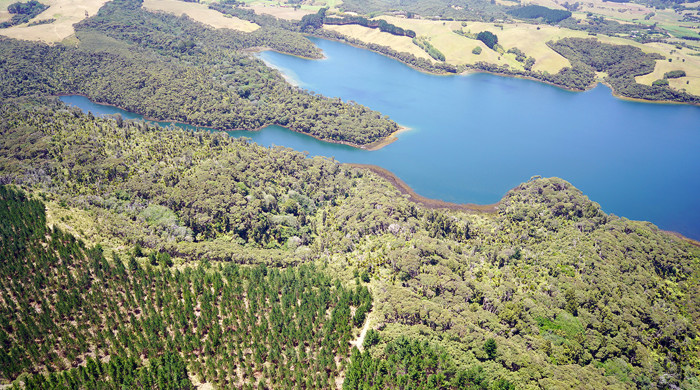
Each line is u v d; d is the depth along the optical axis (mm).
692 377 147000
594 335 154500
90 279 157625
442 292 167625
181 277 162875
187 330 143375
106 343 136250
